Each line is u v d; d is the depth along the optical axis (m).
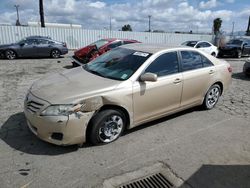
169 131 4.52
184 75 4.74
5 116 4.79
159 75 4.35
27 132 4.15
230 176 3.27
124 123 4.05
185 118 5.17
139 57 4.38
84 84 3.80
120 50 4.93
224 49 19.27
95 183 3.00
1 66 11.23
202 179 3.18
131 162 3.47
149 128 4.58
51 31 22.70
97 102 3.57
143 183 3.06
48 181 2.99
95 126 3.66
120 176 3.16
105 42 11.80
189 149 3.91
